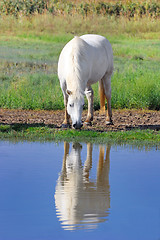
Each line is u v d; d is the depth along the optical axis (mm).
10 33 77500
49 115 36750
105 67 31562
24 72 53062
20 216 13344
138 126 32125
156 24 87250
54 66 58031
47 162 20328
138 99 41906
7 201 14656
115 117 36375
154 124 33312
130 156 22047
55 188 16219
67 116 30750
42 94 42000
